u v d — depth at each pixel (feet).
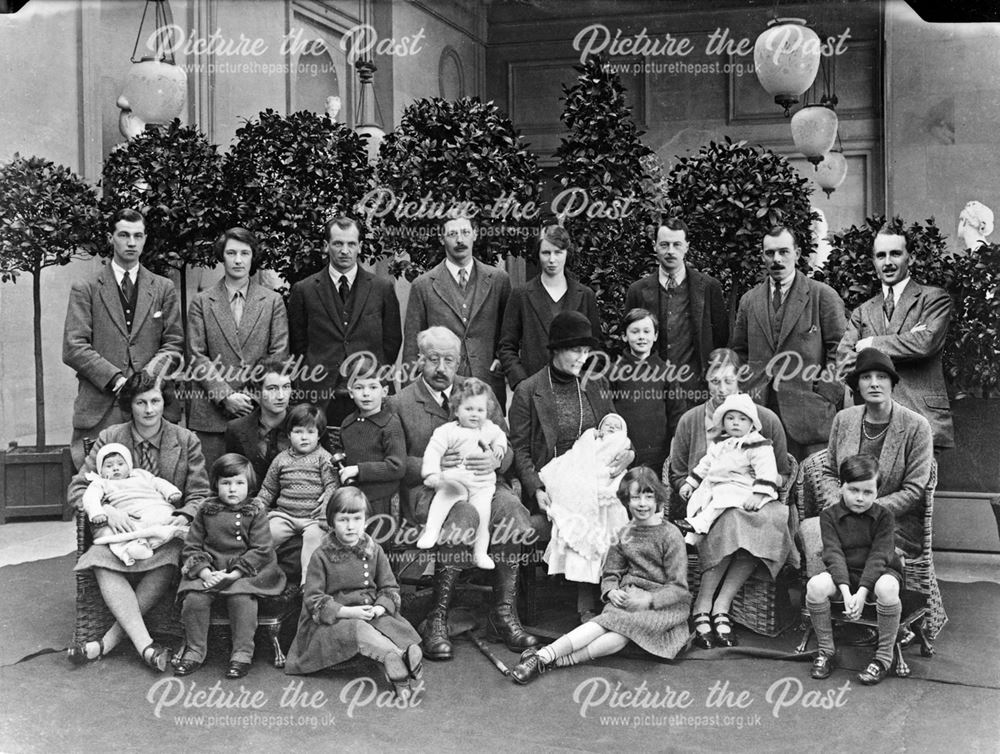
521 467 15.98
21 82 22.94
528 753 11.60
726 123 33.47
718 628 14.76
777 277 17.34
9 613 15.96
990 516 19.02
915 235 19.48
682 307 17.54
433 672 13.88
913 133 28.76
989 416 19.04
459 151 19.94
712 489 15.17
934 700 12.85
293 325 18.04
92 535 14.76
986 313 18.60
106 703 12.98
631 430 16.75
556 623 15.35
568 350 16.02
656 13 33.53
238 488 14.30
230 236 17.71
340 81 31.37
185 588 14.01
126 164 20.74
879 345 17.39
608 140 19.98
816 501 15.34
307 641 13.80
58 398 24.47
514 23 34.32
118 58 25.09
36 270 21.95
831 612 13.89
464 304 17.83
